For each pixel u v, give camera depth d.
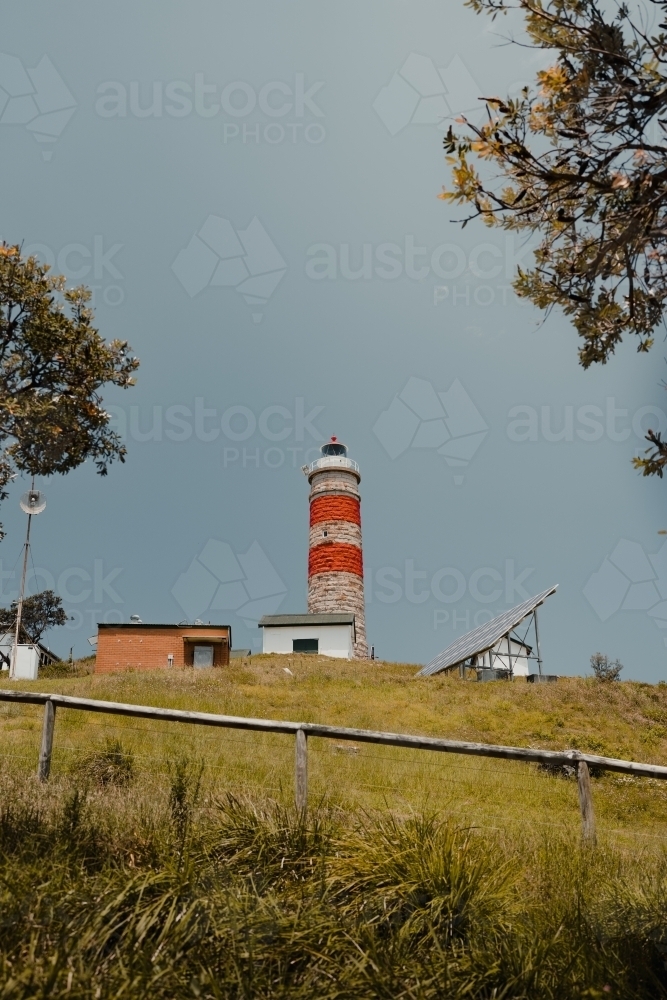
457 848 6.12
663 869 6.86
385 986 4.58
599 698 27.66
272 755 13.84
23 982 4.02
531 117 4.79
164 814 6.66
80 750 12.18
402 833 6.29
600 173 4.70
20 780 8.39
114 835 6.25
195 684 26.77
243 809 6.86
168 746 13.39
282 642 48.25
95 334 11.06
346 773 13.12
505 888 5.81
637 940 5.29
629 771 8.34
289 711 22.50
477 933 5.20
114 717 16.70
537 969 4.82
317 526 56.62
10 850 5.85
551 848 7.29
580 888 6.16
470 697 27.34
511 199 5.22
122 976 4.25
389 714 23.44
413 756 16.00
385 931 5.28
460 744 8.39
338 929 5.08
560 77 4.61
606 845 8.15
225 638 38.06
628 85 4.42
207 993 4.41
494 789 14.02
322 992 4.59
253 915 5.04
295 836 6.41
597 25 4.48
